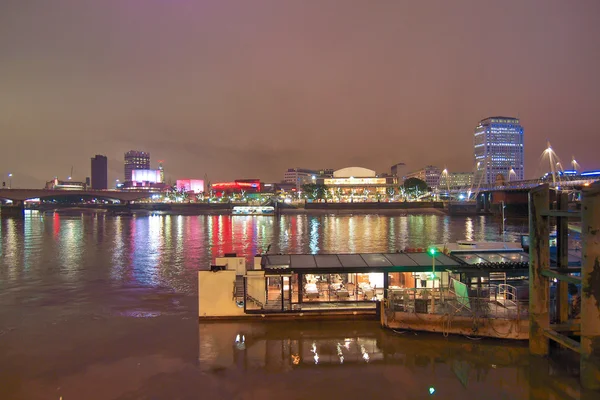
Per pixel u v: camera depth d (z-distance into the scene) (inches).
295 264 1152.2
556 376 789.9
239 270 1248.2
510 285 1046.4
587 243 705.6
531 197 864.9
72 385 786.2
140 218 7539.4
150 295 1513.3
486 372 810.8
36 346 981.2
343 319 1095.6
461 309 995.9
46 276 1925.4
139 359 897.5
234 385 778.2
